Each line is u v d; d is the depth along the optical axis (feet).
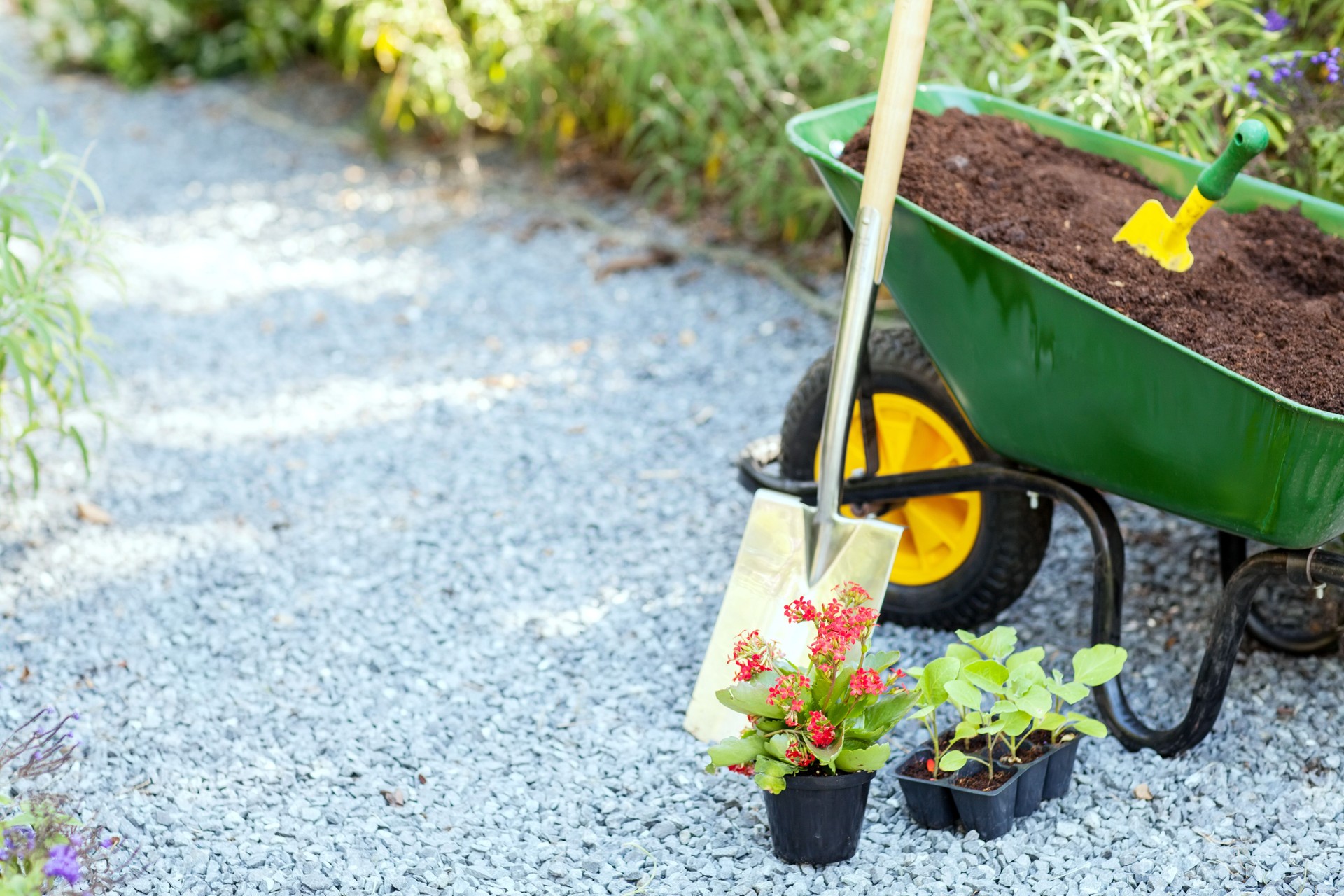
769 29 13.85
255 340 12.36
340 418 10.78
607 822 6.27
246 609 8.09
